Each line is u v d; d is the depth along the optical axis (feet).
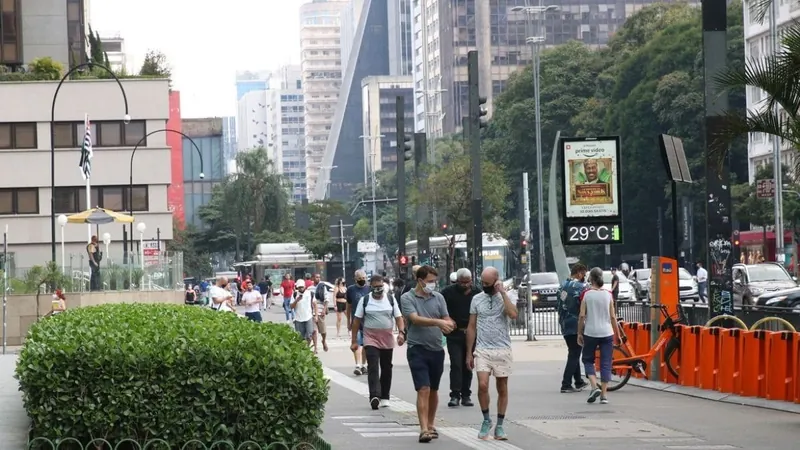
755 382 99.86
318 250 523.70
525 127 502.38
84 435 61.77
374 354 99.45
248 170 605.73
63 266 221.25
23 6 366.63
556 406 98.78
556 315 229.66
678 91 409.08
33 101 336.70
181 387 61.77
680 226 430.61
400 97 240.73
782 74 94.99
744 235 413.39
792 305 194.08
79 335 64.49
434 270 79.36
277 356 62.44
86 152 274.57
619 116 435.12
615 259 481.87
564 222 140.97
